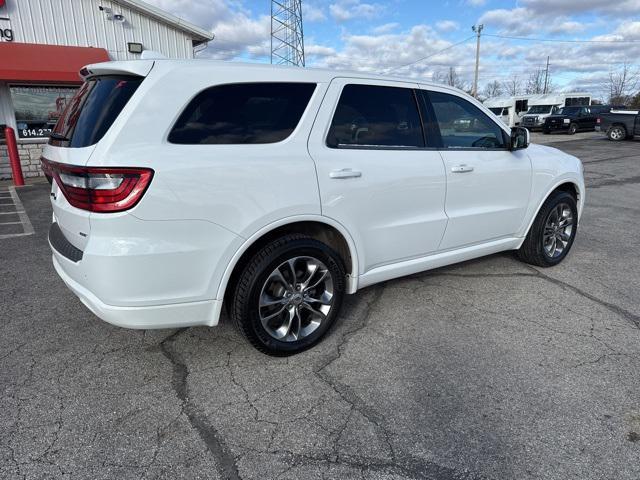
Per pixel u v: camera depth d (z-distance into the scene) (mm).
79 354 3131
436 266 3895
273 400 2645
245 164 2650
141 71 2508
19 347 3221
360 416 2506
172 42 13609
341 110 3156
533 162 4375
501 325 3549
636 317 3693
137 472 2117
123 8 12625
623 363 3012
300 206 2855
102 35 12508
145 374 2896
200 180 2498
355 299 4016
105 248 2383
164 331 3449
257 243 2863
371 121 3316
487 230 4152
